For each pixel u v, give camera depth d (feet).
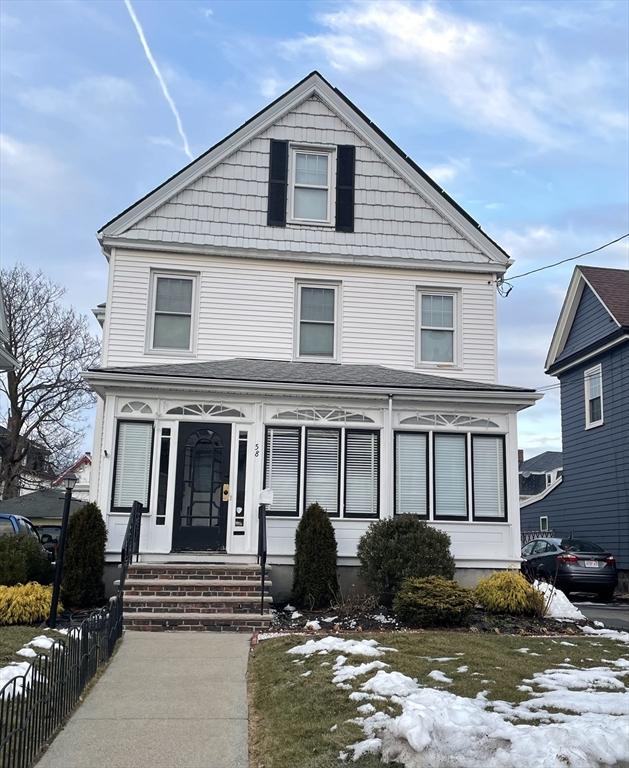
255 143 51.49
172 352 48.01
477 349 51.03
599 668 24.26
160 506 40.55
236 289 49.42
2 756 15.46
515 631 32.45
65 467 121.19
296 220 50.85
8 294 111.45
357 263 50.62
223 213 50.14
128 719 19.90
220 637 31.14
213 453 41.63
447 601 32.73
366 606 35.76
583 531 69.51
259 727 19.17
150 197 49.29
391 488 42.27
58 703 19.10
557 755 14.21
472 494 42.98
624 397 63.57
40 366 114.52
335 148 52.19
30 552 36.55
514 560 42.42
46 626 30.78
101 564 37.52
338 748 16.53
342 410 42.86
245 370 44.01
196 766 16.65
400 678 21.16
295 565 39.11
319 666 23.91
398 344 50.44
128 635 31.32
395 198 52.19
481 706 18.71
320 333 50.21
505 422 43.98
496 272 52.06
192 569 37.32
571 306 72.38
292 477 41.93
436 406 43.57
